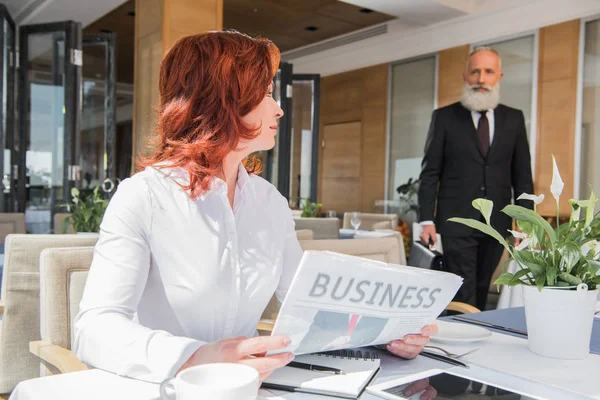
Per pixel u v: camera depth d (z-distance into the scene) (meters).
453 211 3.16
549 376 0.88
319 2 6.95
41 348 1.30
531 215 1.01
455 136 3.16
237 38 1.00
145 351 0.76
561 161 6.06
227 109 0.95
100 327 0.79
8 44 5.84
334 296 0.80
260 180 1.13
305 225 4.27
